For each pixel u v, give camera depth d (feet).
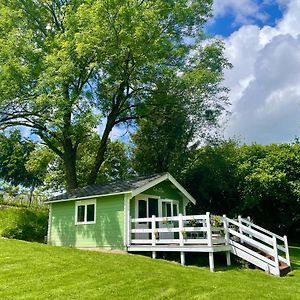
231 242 49.52
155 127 98.27
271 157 89.51
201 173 94.48
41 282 31.50
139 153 103.30
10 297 27.20
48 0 82.99
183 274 39.24
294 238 96.27
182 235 49.32
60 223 70.69
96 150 111.24
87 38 66.80
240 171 89.97
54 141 87.51
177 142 94.89
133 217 60.39
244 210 92.84
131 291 30.96
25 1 80.84
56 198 71.97
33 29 81.25
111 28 68.69
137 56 73.92
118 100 88.84
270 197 88.02
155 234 53.16
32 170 109.50
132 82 81.87
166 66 82.23
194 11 86.69
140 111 88.22
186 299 30.09
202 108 89.97
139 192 59.31
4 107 71.26
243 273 43.24
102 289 30.83
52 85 69.41
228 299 30.40
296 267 50.93
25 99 70.44
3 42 69.46
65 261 39.52
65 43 68.69
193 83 83.82
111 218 61.11
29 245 47.19
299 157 86.38
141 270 38.75
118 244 58.59
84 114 72.02
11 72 66.28
